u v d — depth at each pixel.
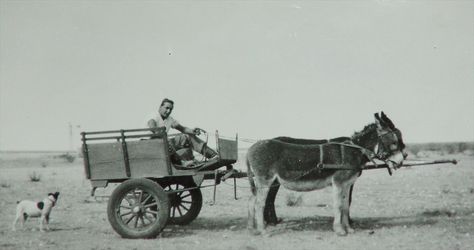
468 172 25.23
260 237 9.41
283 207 14.34
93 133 9.84
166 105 10.59
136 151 9.68
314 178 9.56
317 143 9.84
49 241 9.40
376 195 16.97
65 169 40.28
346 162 9.53
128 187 9.45
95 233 10.37
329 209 13.82
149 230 9.45
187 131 10.66
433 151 56.06
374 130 9.68
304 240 9.08
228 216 12.84
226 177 9.76
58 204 16.25
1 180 27.36
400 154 9.59
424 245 8.47
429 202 14.71
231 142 10.46
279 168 9.51
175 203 11.18
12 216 13.30
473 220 11.15
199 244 8.88
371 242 8.78
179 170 9.64
